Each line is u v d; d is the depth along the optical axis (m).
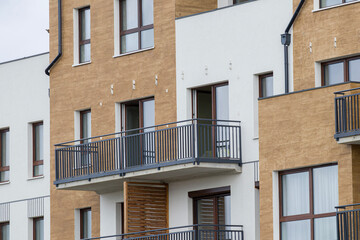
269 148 41.66
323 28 41.88
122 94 47.84
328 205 40.31
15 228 52.56
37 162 52.22
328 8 41.78
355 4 41.16
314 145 40.41
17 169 52.81
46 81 51.88
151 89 46.88
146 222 46.00
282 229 41.47
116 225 48.03
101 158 47.28
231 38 44.53
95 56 48.97
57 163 48.00
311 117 40.50
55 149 48.03
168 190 46.41
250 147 43.62
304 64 42.28
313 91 40.50
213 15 45.16
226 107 44.81
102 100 48.53
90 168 47.84
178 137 45.38
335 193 40.12
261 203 41.91
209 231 43.09
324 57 41.78
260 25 43.69
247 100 43.91
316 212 40.59
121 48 48.28
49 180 51.31
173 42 46.34
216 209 44.88
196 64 45.53
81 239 47.09
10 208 52.84
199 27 45.53
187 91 45.78
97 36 48.97
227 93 44.81
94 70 48.94
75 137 49.50
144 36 47.53
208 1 47.12
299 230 41.03
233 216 43.91
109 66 48.38
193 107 45.81
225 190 44.28
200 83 45.34
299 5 42.44
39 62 52.25
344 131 39.03
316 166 40.66
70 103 49.75
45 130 51.75
